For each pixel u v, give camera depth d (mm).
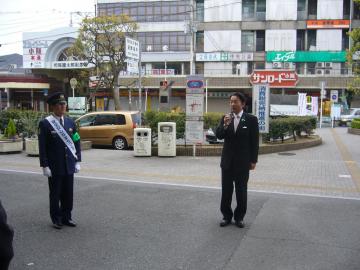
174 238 5727
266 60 42688
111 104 45812
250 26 42906
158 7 43781
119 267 4734
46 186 9180
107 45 31266
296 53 42000
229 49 43312
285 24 42469
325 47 42000
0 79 43469
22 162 12703
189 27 39688
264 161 13086
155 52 44000
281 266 4789
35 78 44062
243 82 41812
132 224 6371
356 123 24266
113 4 44375
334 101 37000
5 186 9164
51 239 5672
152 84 43000
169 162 12797
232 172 6215
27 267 4723
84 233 5938
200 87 13539
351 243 5562
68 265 4789
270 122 15758
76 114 23500
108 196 8211
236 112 6223
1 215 2975
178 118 14695
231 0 43031
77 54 32500
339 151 15828
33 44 43719
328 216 6859
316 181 9930
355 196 8359
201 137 13742
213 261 4914
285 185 9414
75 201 7801
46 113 17625
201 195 8320
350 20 41219
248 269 4695
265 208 7344
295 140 17328
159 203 7668
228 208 6328
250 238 5738
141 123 17359
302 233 5965
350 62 17562
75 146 6316
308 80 40812
